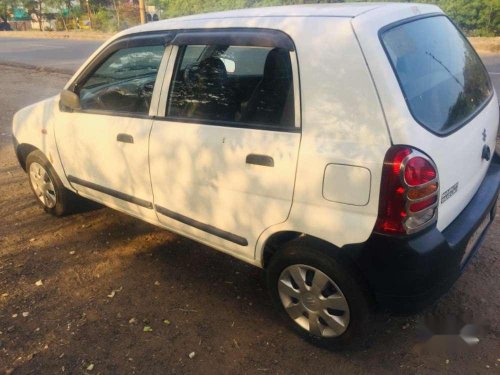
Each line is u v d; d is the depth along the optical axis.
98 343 2.90
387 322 2.96
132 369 2.70
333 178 2.36
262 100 2.65
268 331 2.95
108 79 3.57
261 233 2.75
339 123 2.35
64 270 3.67
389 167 2.21
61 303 3.28
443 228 2.50
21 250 3.97
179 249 3.91
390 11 2.65
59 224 4.39
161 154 3.13
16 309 3.23
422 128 2.30
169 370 2.68
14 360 2.79
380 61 2.30
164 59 3.12
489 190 2.95
